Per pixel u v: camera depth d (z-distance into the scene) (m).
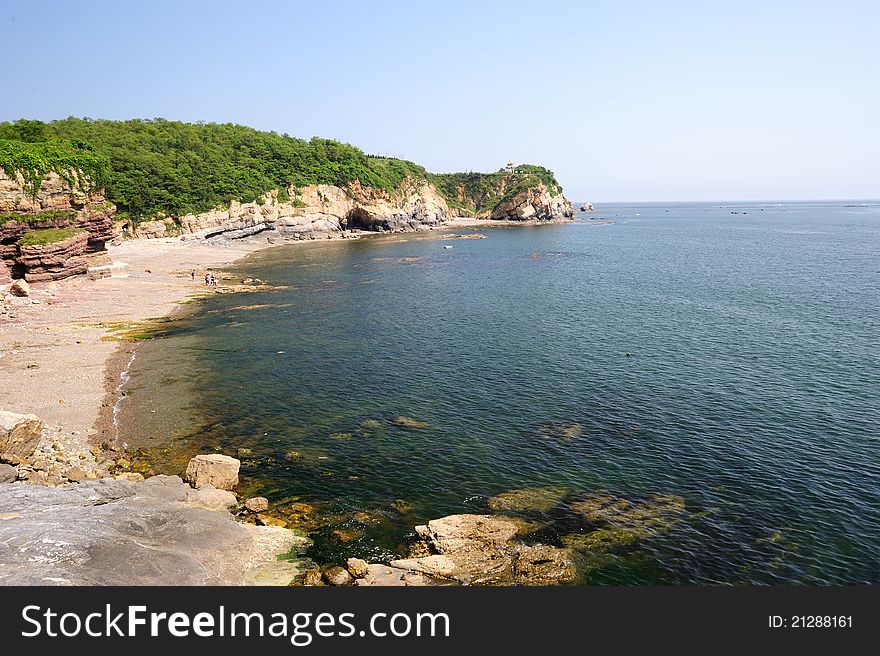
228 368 40.28
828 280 77.75
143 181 110.75
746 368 39.66
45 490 20.89
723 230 187.12
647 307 61.25
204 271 85.75
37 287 60.91
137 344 45.75
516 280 81.38
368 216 155.00
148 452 27.22
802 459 26.61
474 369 40.31
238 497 23.45
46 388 34.28
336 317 56.94
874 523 21.62
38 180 62.91
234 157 136.75
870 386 35.59
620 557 19.78
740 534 21.05
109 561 16.59
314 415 32.19
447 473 25.67
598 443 28.59
